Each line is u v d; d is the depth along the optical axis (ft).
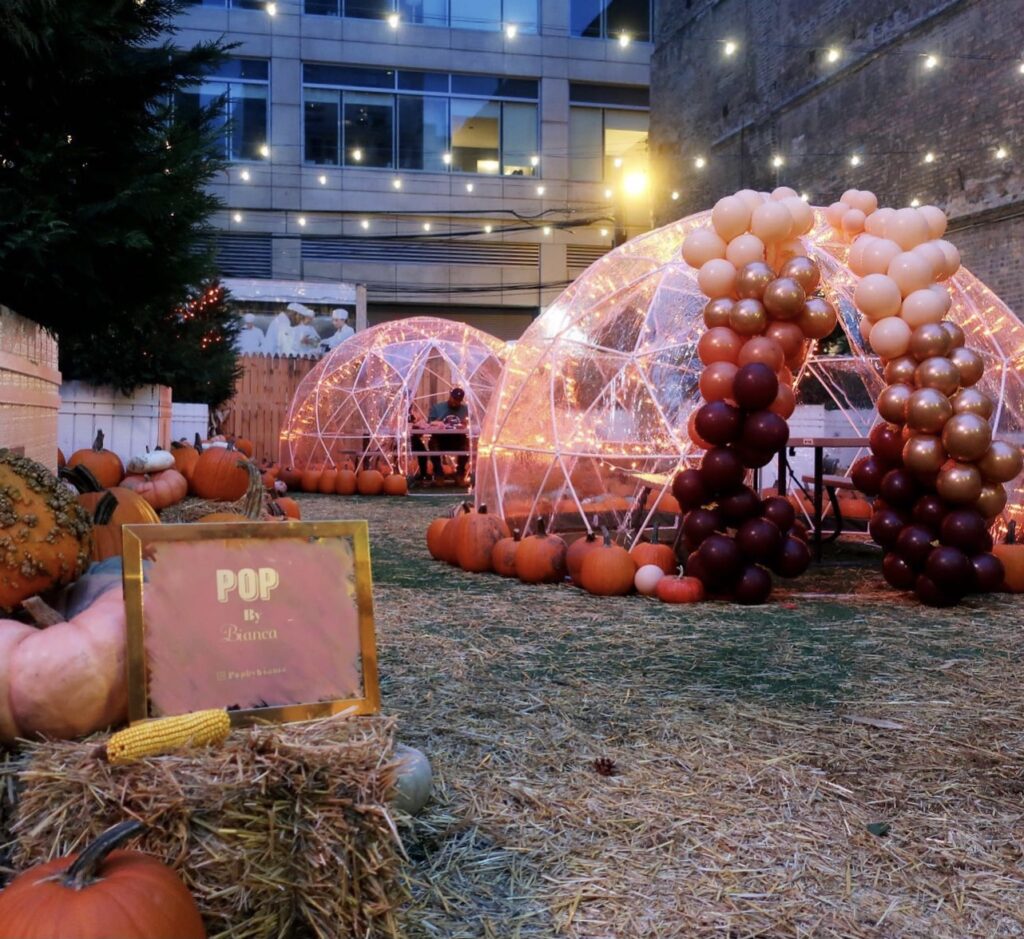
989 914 7.53
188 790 5.78
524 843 8.54
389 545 30.48
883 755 10.94
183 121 17.37
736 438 20.48
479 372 66.18
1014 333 25.68
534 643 16.43
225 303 45.19
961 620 18.89
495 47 95.45
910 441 20.77
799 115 67.67
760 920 7.38
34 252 13.91
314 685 7.12
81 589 8.68
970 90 52.49
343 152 93.35
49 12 13.52
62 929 4.79
